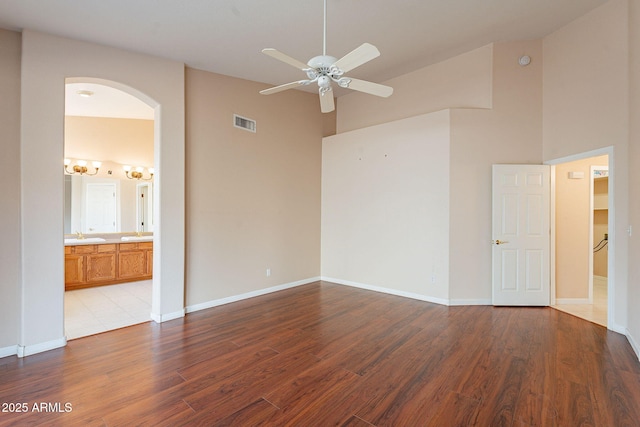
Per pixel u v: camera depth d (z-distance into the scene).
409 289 4.84
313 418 2.04
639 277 2.96
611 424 1.97
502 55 4.33
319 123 5.92
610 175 3.47
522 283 4.35
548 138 4.25
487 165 4.39
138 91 3.70
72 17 2.95
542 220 4.34
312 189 5.83
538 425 1.96
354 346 3.12
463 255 4.42
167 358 2.87
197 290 4.27
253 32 3.48
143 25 3.19
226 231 4.59
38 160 3.05
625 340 3.23
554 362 2.77
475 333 3.43
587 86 3.70
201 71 4.33
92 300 4.72
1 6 2.73
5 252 2.96
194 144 4.24
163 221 3.82
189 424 1.99
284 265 5.38
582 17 3.71
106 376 2.56
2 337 2.94
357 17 3.32
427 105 4.86
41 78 3.08
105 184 5.96
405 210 4.87
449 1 3.15
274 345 3.14
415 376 2.55
